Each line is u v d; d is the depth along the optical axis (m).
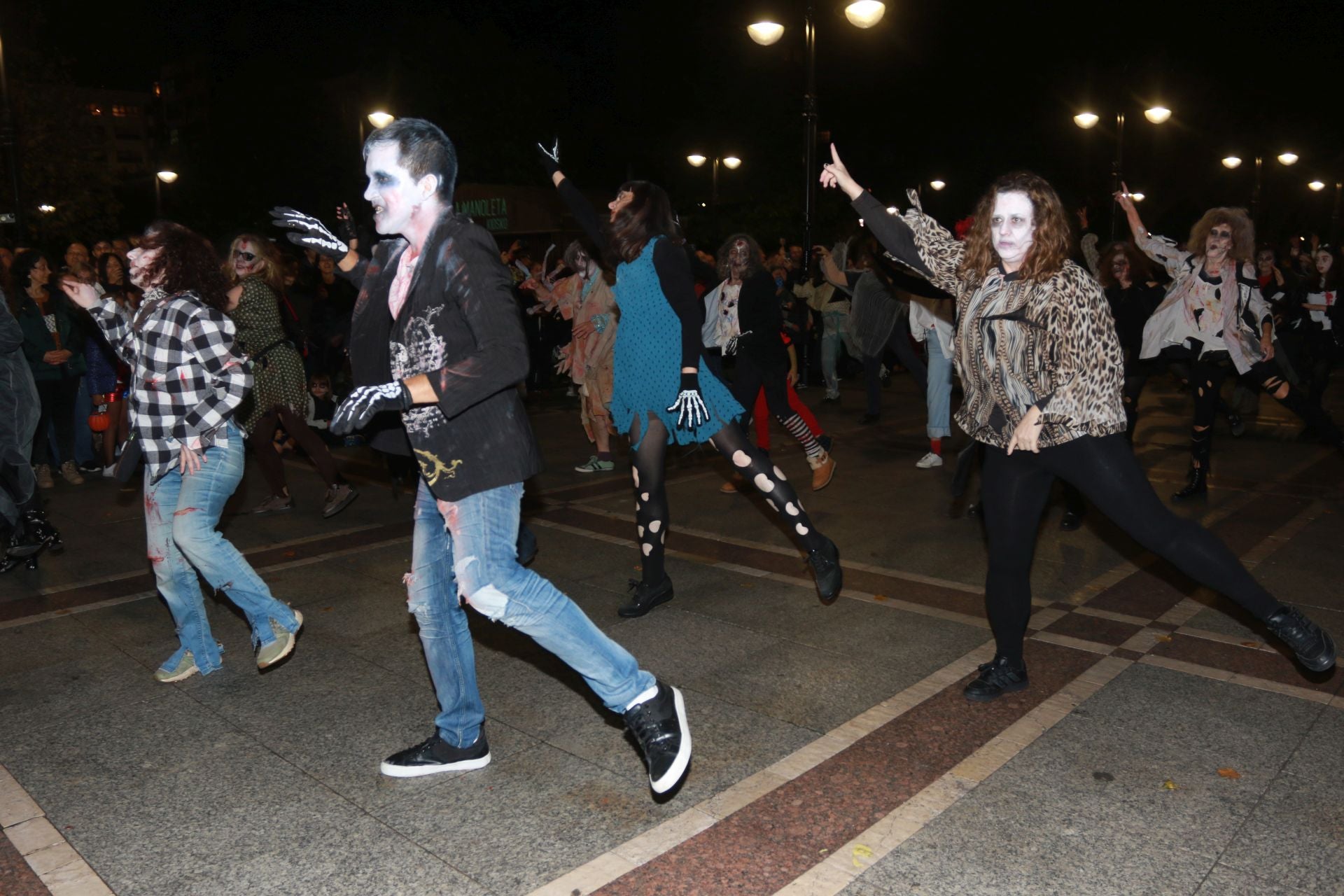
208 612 4.89
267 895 2.66
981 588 5.06
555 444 9.41
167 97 120.62
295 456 8.88
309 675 4.10
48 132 26.64
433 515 3.15
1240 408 10.48
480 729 3.31
